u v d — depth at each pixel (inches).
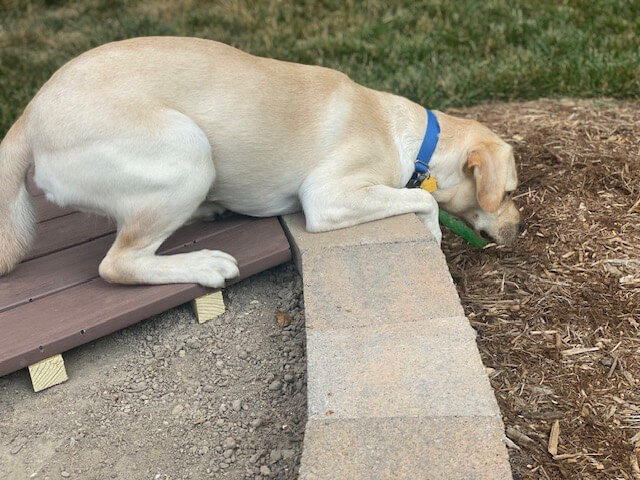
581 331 38.6
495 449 27.4
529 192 51.3
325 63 78.4
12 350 35.0
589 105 64.4
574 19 82.0
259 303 42.2
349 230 42.3
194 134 37.5
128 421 35.0
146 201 37.5
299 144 41.8
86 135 36.6
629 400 34.3
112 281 39.2
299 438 33.4
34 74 80.4
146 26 91.7
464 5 87.4
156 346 39.4
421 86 71.2
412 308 35.2
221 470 32.4
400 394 30.2
